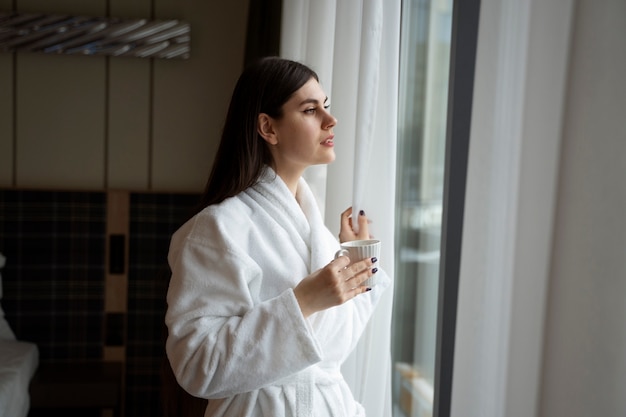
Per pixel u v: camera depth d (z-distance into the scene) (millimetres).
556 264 782
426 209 1992
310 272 1339
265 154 1407
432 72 1951
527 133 848
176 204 3426
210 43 3475
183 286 1233
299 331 1181
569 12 770
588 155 722
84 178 3434
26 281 3352
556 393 785
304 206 1427
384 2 1482
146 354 3461
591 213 722
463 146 1372
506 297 953
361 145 1492
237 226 1288
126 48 3357
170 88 3463
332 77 1668
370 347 1591
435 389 1439
